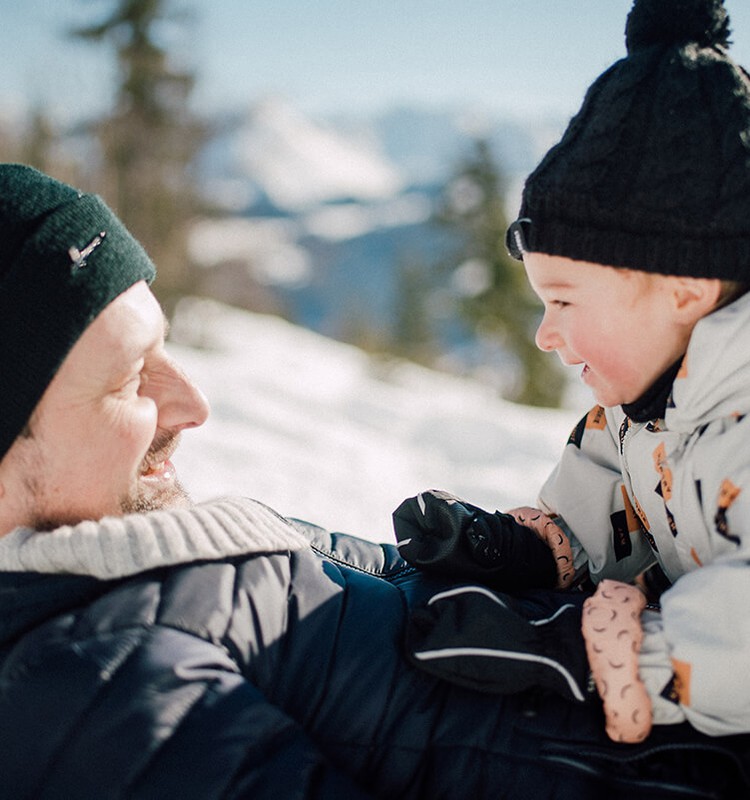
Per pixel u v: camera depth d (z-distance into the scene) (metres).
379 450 6.15
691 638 1.19
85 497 1.32
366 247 149.00
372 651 1.32
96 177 20.75
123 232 1.36
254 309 26.39
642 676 1.24
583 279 1.31
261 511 1.49
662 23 1.30
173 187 21.25
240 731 1.12
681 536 1.35
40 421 1.28
